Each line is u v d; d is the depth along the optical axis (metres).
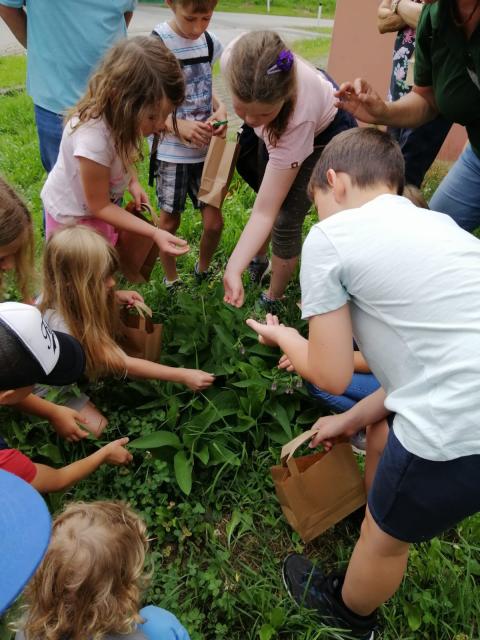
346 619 1.87
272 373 2.58
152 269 3.14
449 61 2.30
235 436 2.49
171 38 2.97
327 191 1.64
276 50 2.14
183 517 2.19
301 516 1.99
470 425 1.32
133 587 1.30
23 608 1.35
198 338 2.77
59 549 1.23
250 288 3.37
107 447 2.17
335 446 1.98
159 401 2.50
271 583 2.07
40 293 2.74
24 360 1.71
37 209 3.97
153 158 3.17
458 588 1.98
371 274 1.43
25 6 3.08
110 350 2.39
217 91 7.34
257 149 2.96
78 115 2.44
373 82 5.65
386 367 1.51
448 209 2.94
